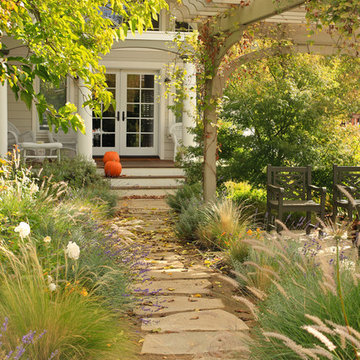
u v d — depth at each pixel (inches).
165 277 230.1
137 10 177.9
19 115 599.5
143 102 635.5
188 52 360.5
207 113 343.6
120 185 506.3
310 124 384.8
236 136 399.2
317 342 118.0
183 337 160.7
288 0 237.3
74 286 152.5
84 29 176.6
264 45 362.6
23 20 163.0
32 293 134.6
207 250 281.7
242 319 177.8
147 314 179.6
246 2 282.2
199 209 324.8
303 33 334.0
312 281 149.3
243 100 387.5
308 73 396.5
